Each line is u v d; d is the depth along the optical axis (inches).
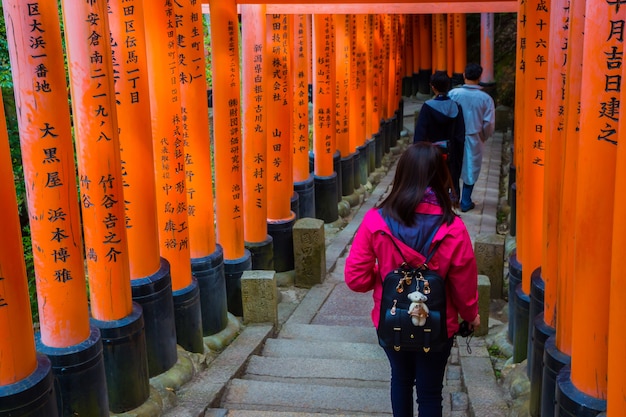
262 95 264.8
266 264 279.7
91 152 158.9
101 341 158.6
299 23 332.8
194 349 211.0
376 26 458.3
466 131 349.1
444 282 129.9
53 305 148.5
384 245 131.5
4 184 122.2
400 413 141.6
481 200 383.6
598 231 113.6
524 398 166.4
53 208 142.8
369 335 239.5
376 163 491.2
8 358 126.4
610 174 110.9
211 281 225.0
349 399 184.1
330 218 374.3
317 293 282.4
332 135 371.9
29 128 138.6
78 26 152.2
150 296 183.8
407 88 773.9
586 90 111.7
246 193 274.4
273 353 223.5
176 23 209.2
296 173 350.6
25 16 133.0
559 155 148.9
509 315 208.1
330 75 360.8
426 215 130.5
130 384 170.6
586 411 117.6
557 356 136.2
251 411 177.3
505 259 289.0
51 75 137.3
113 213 163.6
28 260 316.8
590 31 110.3
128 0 169.0
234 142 245.6
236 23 237.0
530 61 182.4
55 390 149.2
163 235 201.8
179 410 176.9
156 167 197.8
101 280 166.2
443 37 690.2
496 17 698.2
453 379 194.5
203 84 216.8
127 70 172.2
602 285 115.0
